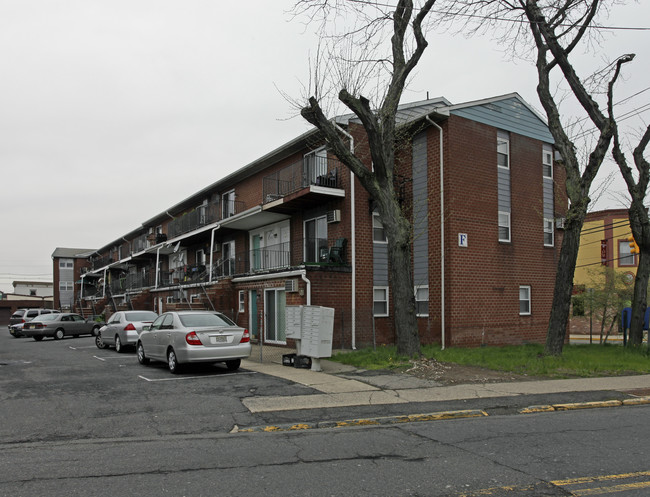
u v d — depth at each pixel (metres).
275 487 4.82
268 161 21.86
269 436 6.87
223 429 7.21
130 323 17.53
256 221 22.19
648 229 16.55
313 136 18.50
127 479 5.08
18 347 21.08
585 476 5.10
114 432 7.05
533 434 6.84
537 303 19.42
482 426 7.36
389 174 12.91
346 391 9.64
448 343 16.84
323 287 16.92
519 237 19.08
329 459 5.73
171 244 30.08
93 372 12.41
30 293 81.12
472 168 17.88
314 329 12.23
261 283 19.16
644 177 16.53
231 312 20.95
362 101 12.23
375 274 18.28
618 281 22.58
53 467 5.50
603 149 13.96
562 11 13.92
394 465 5.50
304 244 19.95
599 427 7.25
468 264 17.44
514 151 19.27
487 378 10.95
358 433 7.00
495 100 18.88
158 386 10.32
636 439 6.54
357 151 17.89
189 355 11.49
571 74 14.42
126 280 38.72
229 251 26.05
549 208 20.34
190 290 25.09
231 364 12.44
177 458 5.81
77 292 55.69
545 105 14.41
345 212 17.91
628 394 9.62
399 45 12.86
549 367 12.27
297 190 17.88
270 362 13.88
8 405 8.66
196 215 28.30
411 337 12.95
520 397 9.20
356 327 17.50
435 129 17.81
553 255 20.19
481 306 17.67
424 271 17.98
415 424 7.56
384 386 10.11
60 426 7.33
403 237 12.95
